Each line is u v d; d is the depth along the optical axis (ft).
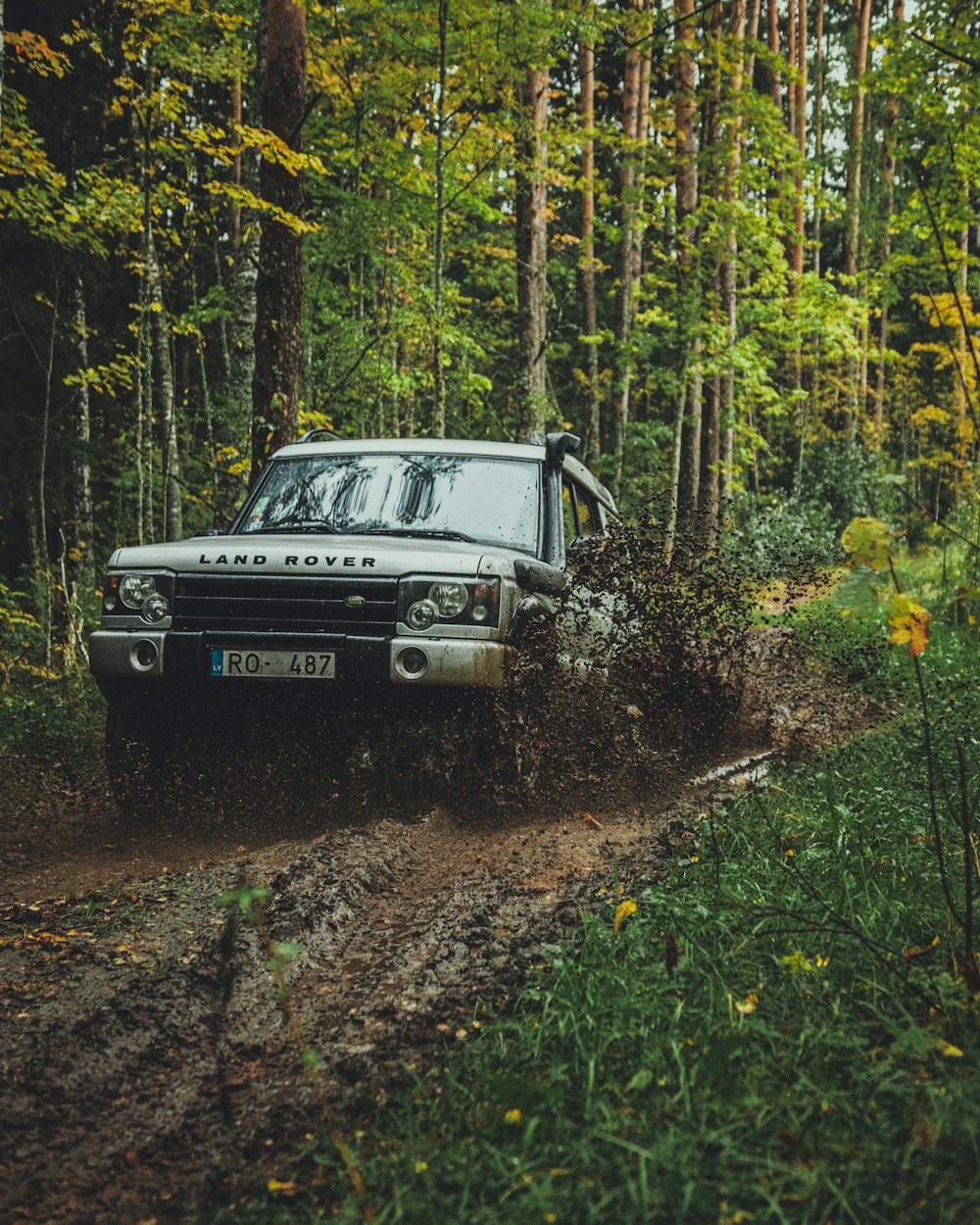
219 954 12.42
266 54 36.24
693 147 77.71
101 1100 9.35
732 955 10.96
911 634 10.68
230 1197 7.85
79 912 14.30
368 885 14.84
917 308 133.80
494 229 101.65
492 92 55.98
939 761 19.45
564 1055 9.28
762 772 20.68
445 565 18.11
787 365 125.18
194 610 18.53
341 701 17.98
